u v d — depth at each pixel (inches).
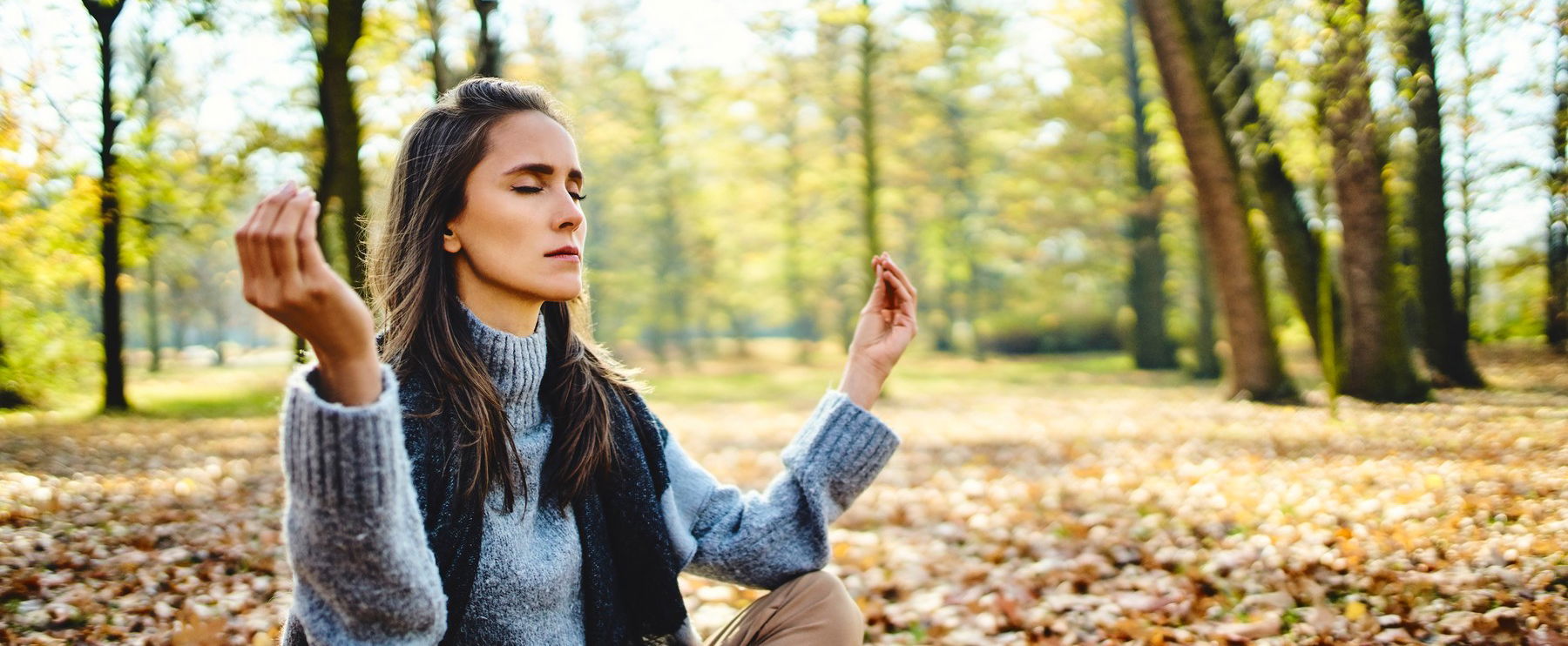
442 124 55.9
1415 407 381.7
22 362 660.1
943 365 1256.8
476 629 54.2
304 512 39.7
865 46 766.5
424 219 55.2
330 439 38.6
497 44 422.6
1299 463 251.9
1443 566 148.6
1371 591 143.9
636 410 66.9
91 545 190.1
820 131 978.7
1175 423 389.4
